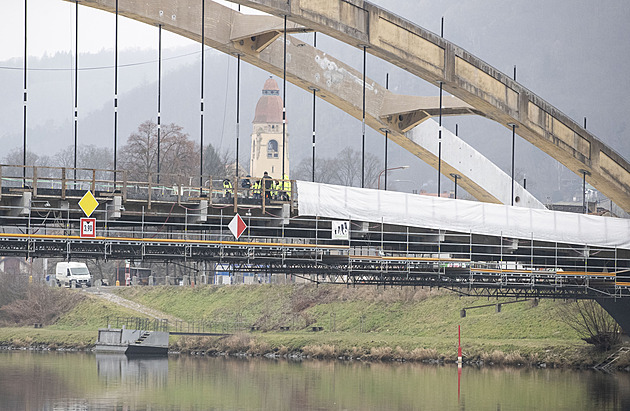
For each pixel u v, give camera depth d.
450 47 167.88
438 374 190.12
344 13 157.38
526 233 159.88
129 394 158.38
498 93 173.38
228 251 139.62
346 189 144.00
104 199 127.06
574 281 170.25
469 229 155.00
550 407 141.50
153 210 131.88
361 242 155.62
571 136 181.88
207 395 157.38
